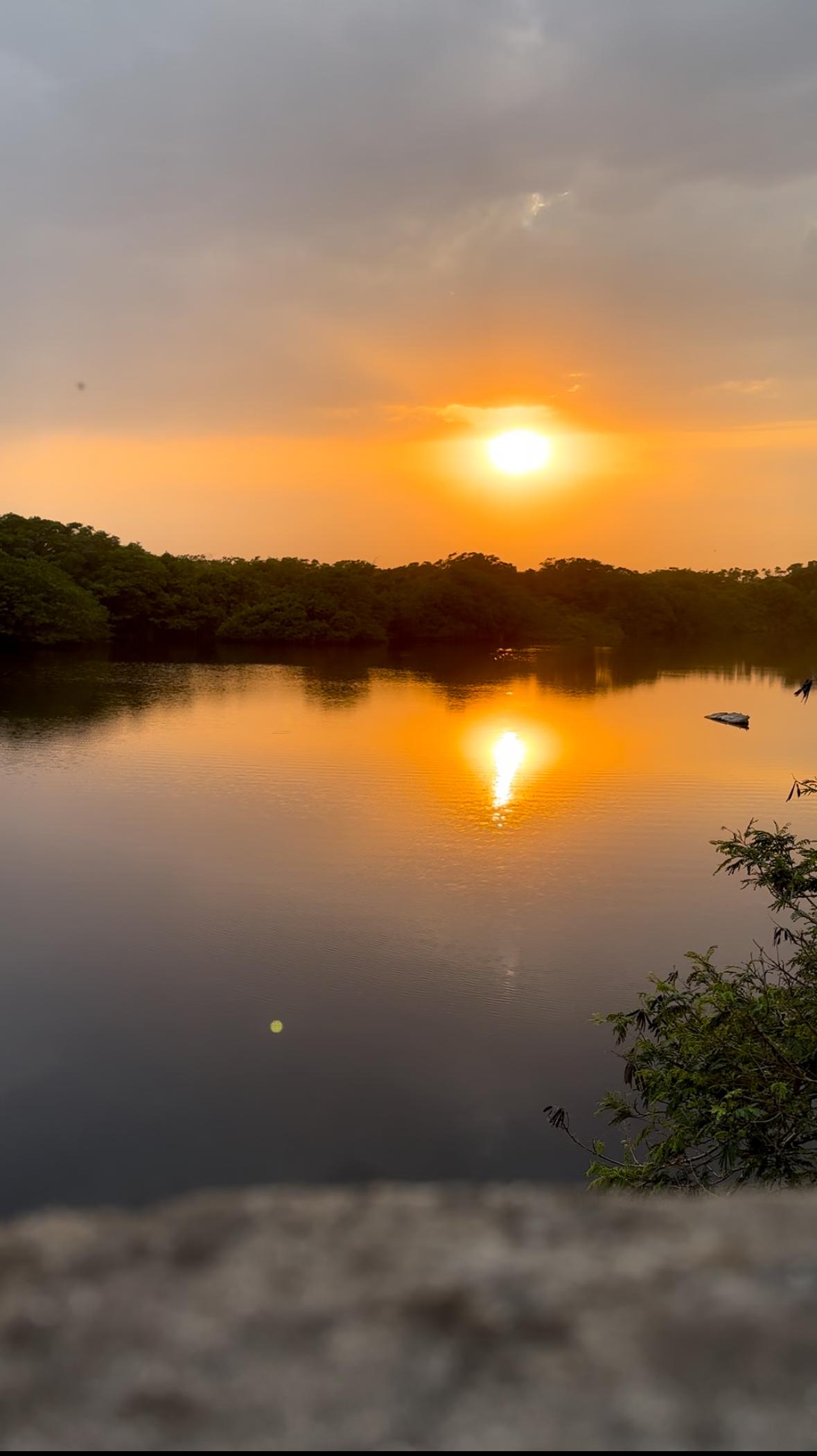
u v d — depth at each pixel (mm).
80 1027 28016
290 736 78562
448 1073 25484
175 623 170500
